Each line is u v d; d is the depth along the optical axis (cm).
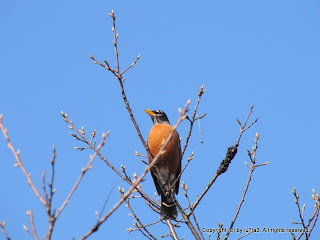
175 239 966
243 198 920
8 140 573
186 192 932
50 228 514
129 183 1016
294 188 877
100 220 542
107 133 567
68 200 531
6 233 543
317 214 852
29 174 548
